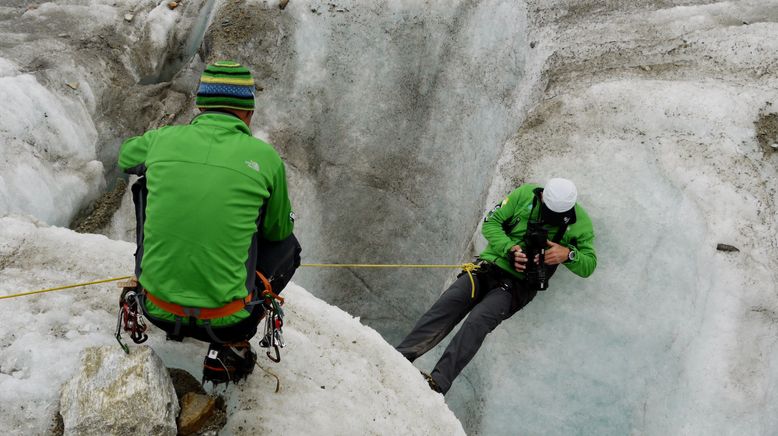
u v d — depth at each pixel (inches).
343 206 272.4
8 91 217.9
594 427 185.3
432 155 265.1
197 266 90.8
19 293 126.8
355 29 269.9
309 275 269.6
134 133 262.2
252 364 115.7
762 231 175.6
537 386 189.5
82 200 232.7
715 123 189.8
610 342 184.9
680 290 179.0
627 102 200.4
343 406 125.7
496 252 182.5
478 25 256.1
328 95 270.2
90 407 95.4
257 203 93.8
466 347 171.6
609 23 228.5
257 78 266.2
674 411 171.5
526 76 235.5
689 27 219.8
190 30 289.1
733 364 166.4
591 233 179.0
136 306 100.7
